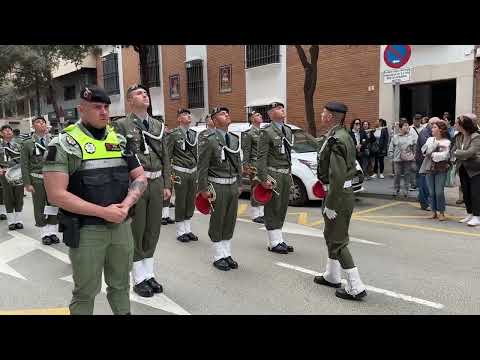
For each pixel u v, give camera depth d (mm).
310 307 4617
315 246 6996
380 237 7352
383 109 14078
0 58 19062
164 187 5117
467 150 7773
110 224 3338
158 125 5105
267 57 17547
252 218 8930
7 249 7297
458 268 5742
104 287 5223
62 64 29094
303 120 16547
